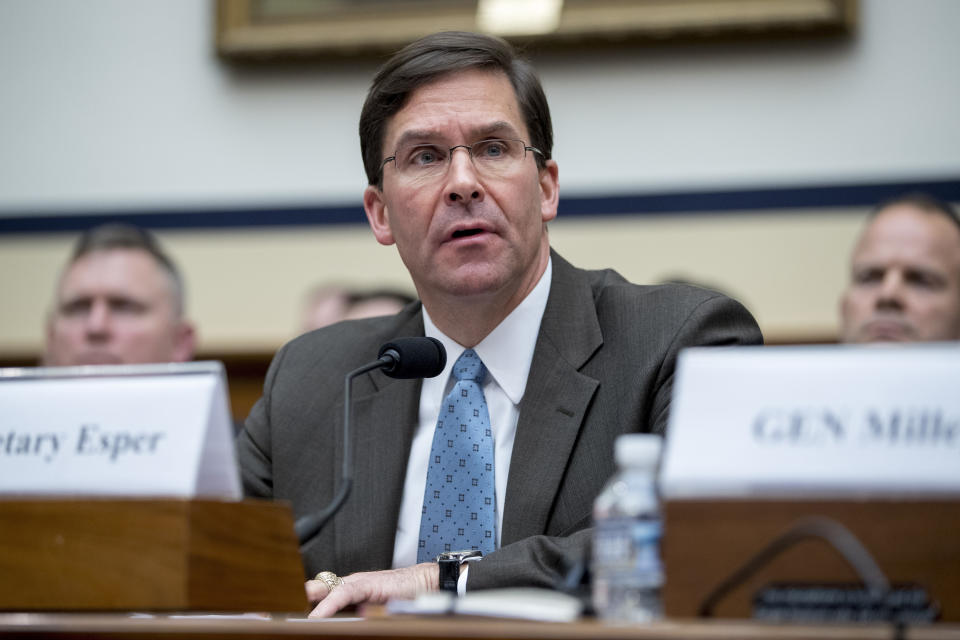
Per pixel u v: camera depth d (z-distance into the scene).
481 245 2.58
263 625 1.48
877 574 1.49
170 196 6.70
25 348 6.71
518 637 1.38
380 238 2.89
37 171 6.81
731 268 6.18
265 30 6.57
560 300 2.72
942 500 1.52
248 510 1.78
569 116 6.36
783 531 1.55
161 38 6.77
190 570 1.70
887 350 1.58
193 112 6.72
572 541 2.28
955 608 1.50
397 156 2.67
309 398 2.81
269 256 6.58
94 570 1.73
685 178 6.25
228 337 6.56
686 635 1.34
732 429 1.59
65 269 4.36
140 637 1.51
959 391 1.54
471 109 2.64
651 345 2.58
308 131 6.61
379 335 2.88
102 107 6.79
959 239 3.90
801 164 6.16
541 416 2.56
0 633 1.53
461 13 6.39
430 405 2.69
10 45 6.86
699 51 6.27
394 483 2.61
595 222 6.32
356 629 1.45
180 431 1.77
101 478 1.77
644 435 2.52
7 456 1.83
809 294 6.10
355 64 6.58
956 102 6.05
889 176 6.08
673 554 1.57
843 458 1.55
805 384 1.59
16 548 1.77
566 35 6.28
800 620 1.49
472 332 2.68
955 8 6.07
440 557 2.34
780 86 6.20
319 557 2.60
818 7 6.07
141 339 4.30
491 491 2.53
